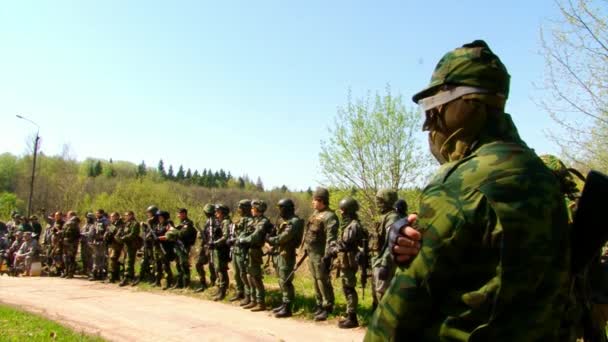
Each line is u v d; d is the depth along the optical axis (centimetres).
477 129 163
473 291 141
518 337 136
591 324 190
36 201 4366
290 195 6950
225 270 1063
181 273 1200
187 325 802
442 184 152
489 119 164
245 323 820
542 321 139
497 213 138
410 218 161
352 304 779
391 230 159
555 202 146
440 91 170
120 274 1409
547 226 140
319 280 835
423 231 150
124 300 1054
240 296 1024
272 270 1421
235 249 1006
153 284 1258
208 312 917
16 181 5853
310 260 850
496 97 163
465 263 144
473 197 143
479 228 141
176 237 1193
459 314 142
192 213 2375
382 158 1945
